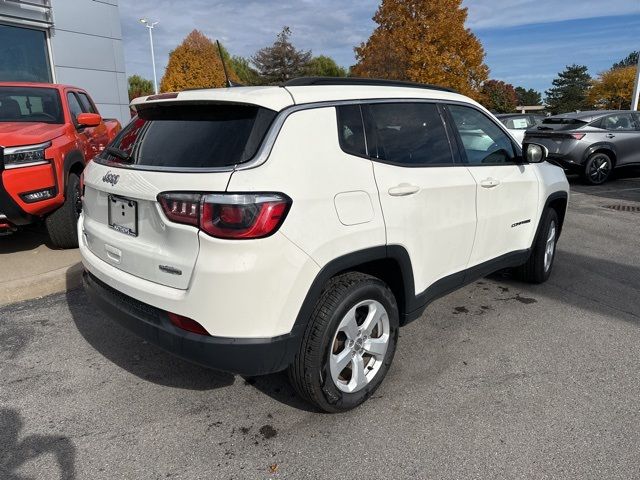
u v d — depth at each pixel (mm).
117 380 3150
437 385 3117
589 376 3225
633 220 7785
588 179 11000
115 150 2953
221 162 2332
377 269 3021
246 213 2209
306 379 2578
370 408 2885
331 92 2727
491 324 3996
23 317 4023
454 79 23453
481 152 3762
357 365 2791
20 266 4895
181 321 2359
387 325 2910
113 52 13367
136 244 2561
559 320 4078
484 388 3086
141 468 2398
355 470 2396
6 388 3041
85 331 3795
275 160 2336
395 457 2482
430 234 3111
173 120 2742
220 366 2355
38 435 2619
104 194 2840
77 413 2812
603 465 2420
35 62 11422
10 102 5809
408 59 23031
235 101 2439
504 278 5078
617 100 51469
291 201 2318
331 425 2729
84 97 7469
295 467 2418
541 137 11422
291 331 2424
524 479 2334
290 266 2330
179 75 39719
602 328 3936
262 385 3125
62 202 5117
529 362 3404
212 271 2230
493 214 3746
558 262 5664
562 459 2461
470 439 2611
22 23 10891
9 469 2369
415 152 3119
